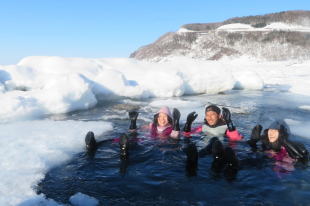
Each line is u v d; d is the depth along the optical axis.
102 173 3.24
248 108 7.52
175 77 9.66
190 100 8.89
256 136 4.27
